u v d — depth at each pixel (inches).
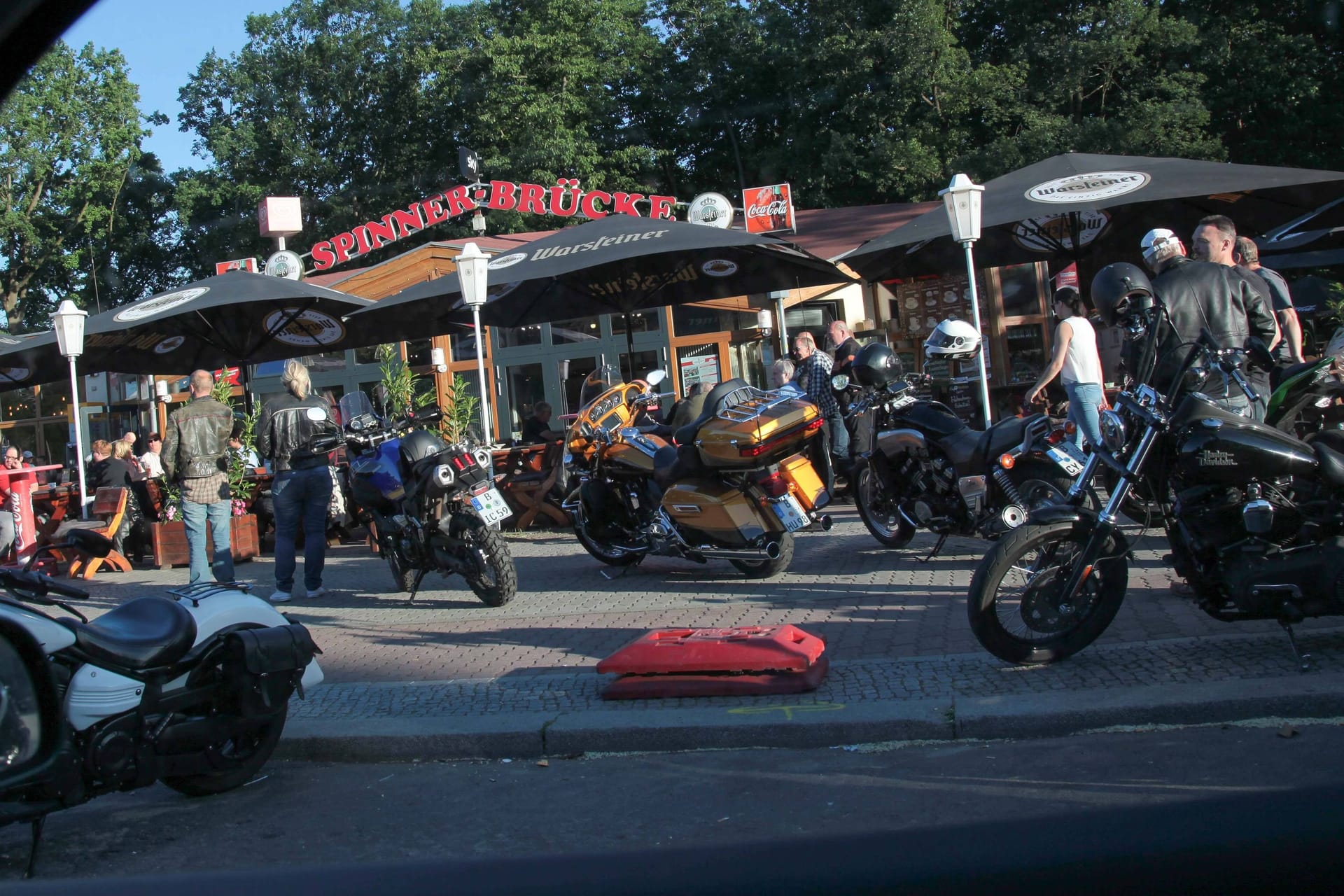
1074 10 1115.9
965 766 168.6
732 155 1553.9
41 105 1553.9
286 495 360.2
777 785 168.2
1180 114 984.9
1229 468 188.4
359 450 344.8
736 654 206.1
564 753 193.0
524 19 1482.5
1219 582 194.9
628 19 1589.6
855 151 1171.3
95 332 471.2
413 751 197.3
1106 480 289.3
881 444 323.0
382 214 1531.7
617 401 349.7
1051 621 203.0
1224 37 1043.3
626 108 1568.7
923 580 296.8
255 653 176.7
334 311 527.2
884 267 478.9
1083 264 491.2
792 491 306.5
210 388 386.9
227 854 156.6
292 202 869.2
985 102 1078.4
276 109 1594.5
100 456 548.1
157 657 166.2
